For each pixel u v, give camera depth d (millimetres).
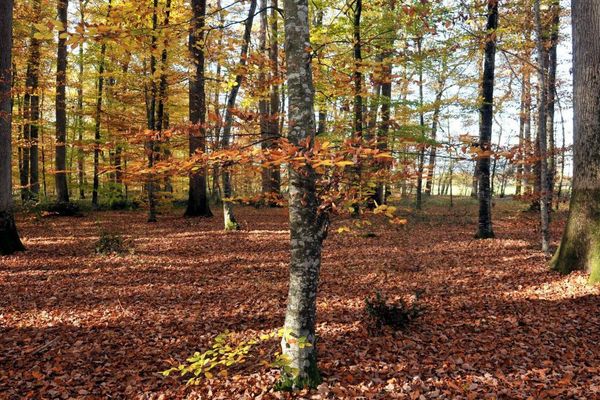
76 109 19125
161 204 19141
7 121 10094
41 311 6672
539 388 4207
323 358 5035
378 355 5090
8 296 7281
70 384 4672
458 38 10938
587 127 7375
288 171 4156
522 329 5609
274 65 6289
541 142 9477
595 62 7199
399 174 4617
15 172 24406
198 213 17594
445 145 3918
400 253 10477
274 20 12047
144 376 4855
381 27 9273
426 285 7785
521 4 10719
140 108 19703
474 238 12359
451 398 4152
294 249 4234
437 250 10742
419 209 20203
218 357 5238
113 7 4527
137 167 4020
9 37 9938
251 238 12508
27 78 17828
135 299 7285
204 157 3531
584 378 4320
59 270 8914
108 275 8617
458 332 5676
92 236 12836
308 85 4039
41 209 17797
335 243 11805
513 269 8391
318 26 10570
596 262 7039
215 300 7277
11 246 10305
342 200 3910
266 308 6891
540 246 10609
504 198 28047
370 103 10828
